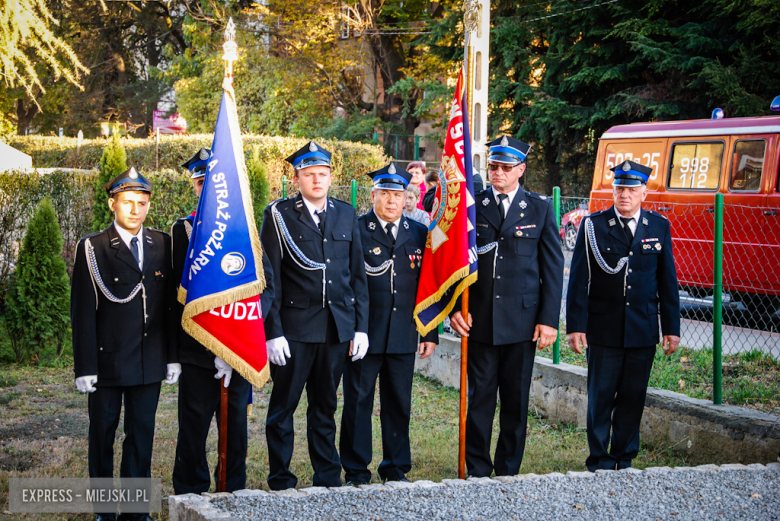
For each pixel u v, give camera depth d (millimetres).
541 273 4773
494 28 19562
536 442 5820
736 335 8625
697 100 16906
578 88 19281
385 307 4820
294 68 24859
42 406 6605
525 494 3930
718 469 4383
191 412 4340
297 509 3623
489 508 3719
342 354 4586
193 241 4086
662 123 12562
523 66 19812
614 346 4820
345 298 4562
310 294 4461
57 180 10203
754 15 14969
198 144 15070
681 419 5371
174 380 4270
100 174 9695
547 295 4711
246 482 4793
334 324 4484
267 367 4117
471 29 4762
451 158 4590
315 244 4496
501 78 19828
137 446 4195
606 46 18250
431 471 5078
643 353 4859
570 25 19031
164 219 11172
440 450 5535
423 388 7602
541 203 4797
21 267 8273
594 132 18625
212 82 26312
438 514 3611
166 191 11164
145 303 4168
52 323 8320
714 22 16797
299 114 24922
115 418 4172
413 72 24828
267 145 13664
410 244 4934
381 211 4859
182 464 4379
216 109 26391
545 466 5195
